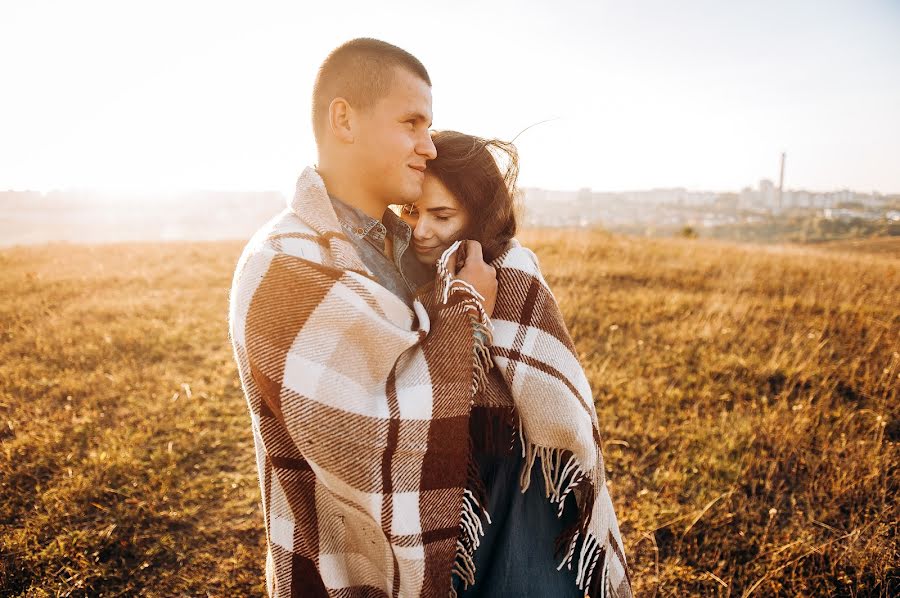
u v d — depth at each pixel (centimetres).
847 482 319
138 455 363
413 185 134
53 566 268
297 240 122
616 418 404
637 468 347
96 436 391
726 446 360
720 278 865
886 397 428
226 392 474
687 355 518
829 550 270
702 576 264
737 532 293
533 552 140
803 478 331
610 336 564
